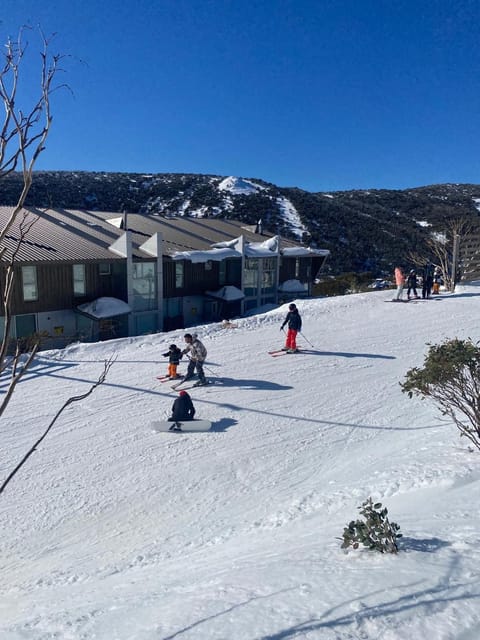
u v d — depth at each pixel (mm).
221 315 33719
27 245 23297
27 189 2410
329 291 42500
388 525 4016
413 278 26531
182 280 30812
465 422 9352
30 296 22594
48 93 2453
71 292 24328
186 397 11156
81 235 27531
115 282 26328
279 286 37875
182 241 33188
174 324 30438
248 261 34625
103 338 24922
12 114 2371
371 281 44312
